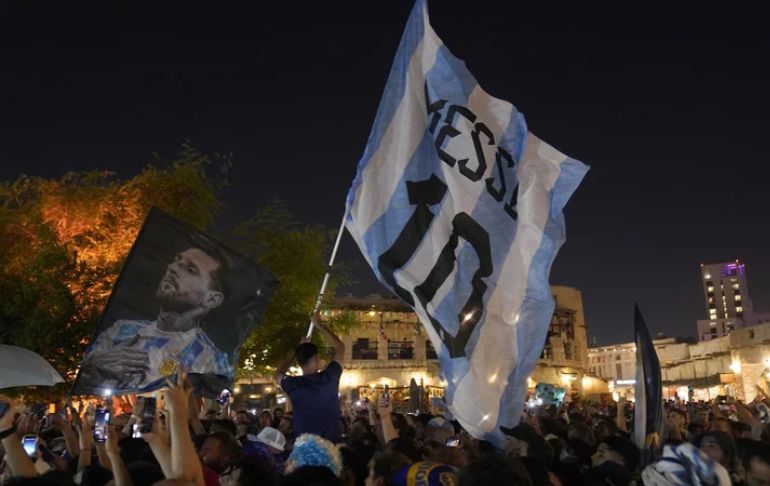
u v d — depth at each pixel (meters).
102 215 23.11
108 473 5.57
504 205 8.17
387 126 8.41
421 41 8.73
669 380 95.06
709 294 159.50
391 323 67.56
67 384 18.84
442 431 8.64
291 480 4.70
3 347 7.49
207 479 5.43
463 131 8.37
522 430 7.15
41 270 18.95
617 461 7.20
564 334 79.06
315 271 28.67
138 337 7.23
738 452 6.81
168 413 4.78
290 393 7.27
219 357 7.52
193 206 24.88
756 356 64.12
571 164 8.40
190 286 7.55
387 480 5.09
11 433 5.36
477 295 7.84
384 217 8.11
